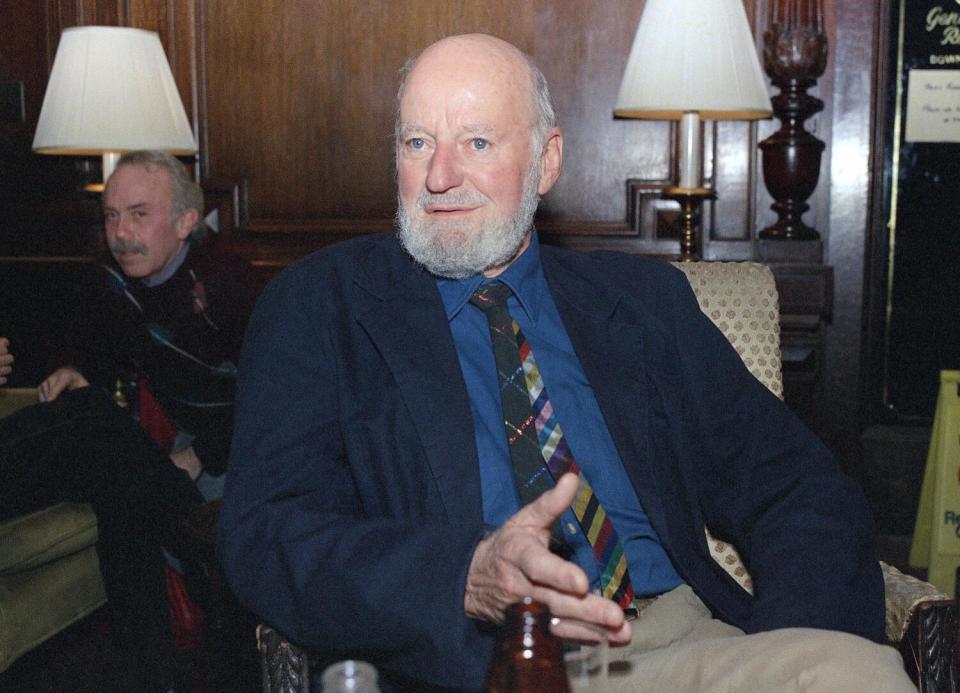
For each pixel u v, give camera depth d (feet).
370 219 12.72
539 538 3.86
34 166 13.10
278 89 12.69
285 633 4.66
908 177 12.29
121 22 12.78
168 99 10.96
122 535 8.33
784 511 5.31
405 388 5.16
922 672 4.91
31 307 13.24
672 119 11.33
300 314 5.39
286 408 5.19
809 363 11.74
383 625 4.34
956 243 12.26
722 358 5.72
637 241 12.43
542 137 5.59
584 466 5.37
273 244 12.84
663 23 9.68
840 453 12.56
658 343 5.66
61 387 8.95
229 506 4.97
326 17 12.56
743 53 9.73
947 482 11.33
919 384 12.48
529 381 5.40
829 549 5.08
